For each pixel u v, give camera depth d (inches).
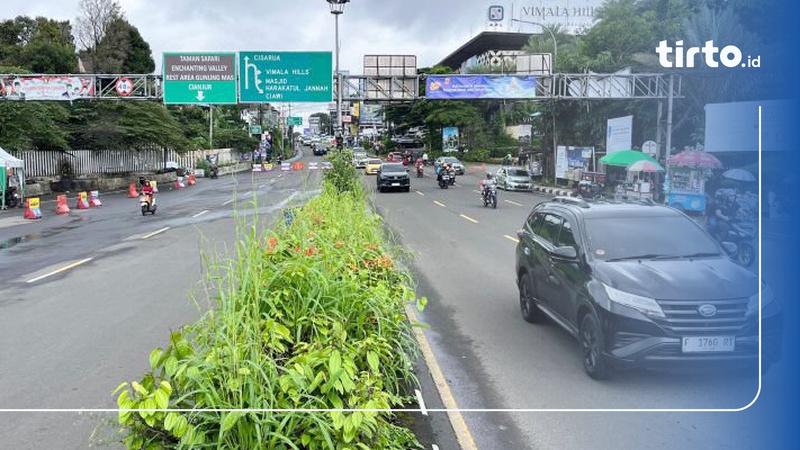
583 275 272.1
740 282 248.4
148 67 2723.9
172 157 2319.1
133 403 122.0
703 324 235.6
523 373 266.1
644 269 259.6
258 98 1253.1
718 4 1225.4
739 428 210.8
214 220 887.7
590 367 261.3
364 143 4456.2
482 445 201.5
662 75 1201.4
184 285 456.4
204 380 130.8
